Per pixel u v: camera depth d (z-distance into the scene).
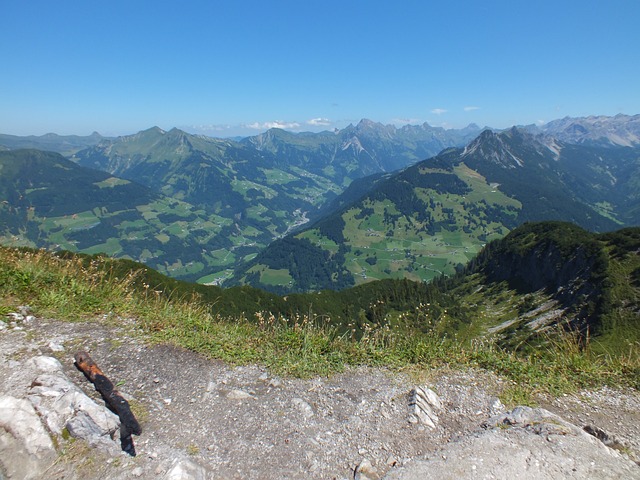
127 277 11.46
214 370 7.53
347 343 9.10
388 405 6.84
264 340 9.12
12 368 6.02
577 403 7.11
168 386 6.74
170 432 5.59
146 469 4.72
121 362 7.11
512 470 4.89
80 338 7.56
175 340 8.26
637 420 6.65
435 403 6.93
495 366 8.26
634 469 5.08
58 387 5.51
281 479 5.03
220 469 5.05
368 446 5.78
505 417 6.31
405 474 4.92
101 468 4.64
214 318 10.66
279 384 7.34
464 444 5.48
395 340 9.18
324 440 5.85
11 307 7.95
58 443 4.79
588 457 5.17
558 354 8.69
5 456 4.54
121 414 5.36
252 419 6.20
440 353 8.62
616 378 7.86
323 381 7.61
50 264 10.60
